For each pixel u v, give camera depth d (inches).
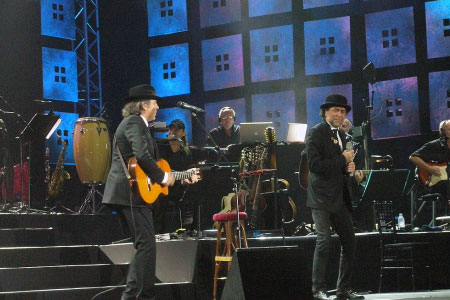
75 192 1039.0
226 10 1091.3
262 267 487.8
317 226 564.1
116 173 511.5
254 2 1077.1
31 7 1053.8
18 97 1038.4
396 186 641.0
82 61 1090.7
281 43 1064.2
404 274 692.7
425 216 919.0
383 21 1021.8
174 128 781.9
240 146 785.6
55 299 574.2
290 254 494.9
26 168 909.2
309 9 1055.0
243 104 1075.9
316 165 557.0
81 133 856.3
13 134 975.6
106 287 597.3
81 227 770.8
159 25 1122.0
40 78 1050.7
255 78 1072.8
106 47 1131.9
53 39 1072.2
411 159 809.5
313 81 1047.6
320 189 560.7
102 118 885.8
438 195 783.1
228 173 655.8
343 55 1037.8
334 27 1042.7
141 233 501.4
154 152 529.3
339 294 564.7
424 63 1000.9
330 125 587.2
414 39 1006.4
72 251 675.4
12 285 599.5
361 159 778.8
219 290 649.0
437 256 692.1
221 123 878.4
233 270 494.9
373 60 1023.6
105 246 693.3
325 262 560.4
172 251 653.9
